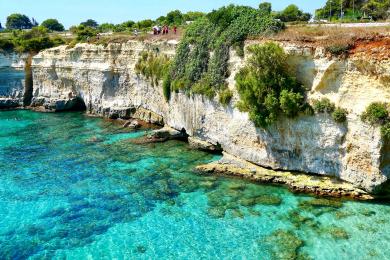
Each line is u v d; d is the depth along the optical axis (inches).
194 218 1066.1
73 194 1224.2
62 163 1488.7
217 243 950.4
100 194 1221.1
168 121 1840.6
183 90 1653.5
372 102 1046.4
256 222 1031.6
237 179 1290.6
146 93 2036.2
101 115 2263.8
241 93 1309.1
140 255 913.5
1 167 1457.9
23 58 2608.3
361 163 1087.0
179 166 1423.5
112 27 3481.8
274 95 1218.6
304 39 1213.7
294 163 1252.5
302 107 1183.6
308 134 1194.0
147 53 2021.4
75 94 2466.8
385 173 1051.3
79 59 2379.4
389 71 1015.6
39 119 2225.6
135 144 1689.2
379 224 991.6
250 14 1445.6
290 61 1228.5
